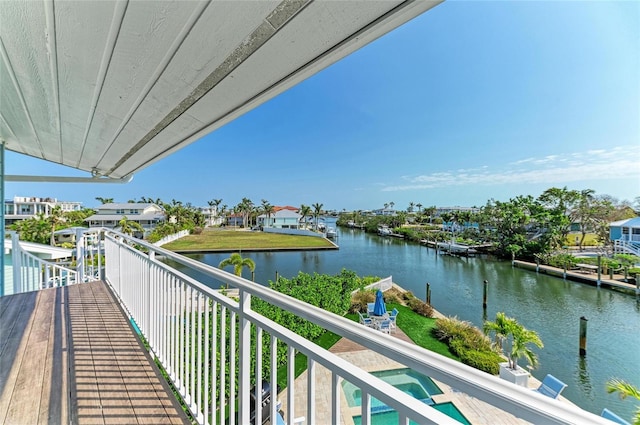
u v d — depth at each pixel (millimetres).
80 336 2467
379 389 599
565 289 17703
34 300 3361
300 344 830
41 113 1882
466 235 35438
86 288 3928
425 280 19609
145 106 1631
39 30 1052
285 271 21641
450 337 9039
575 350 10062
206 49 1087
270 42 1031
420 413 516
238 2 840
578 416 395
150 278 2232
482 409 5008
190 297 1668
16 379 1839
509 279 20125
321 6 841
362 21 902
